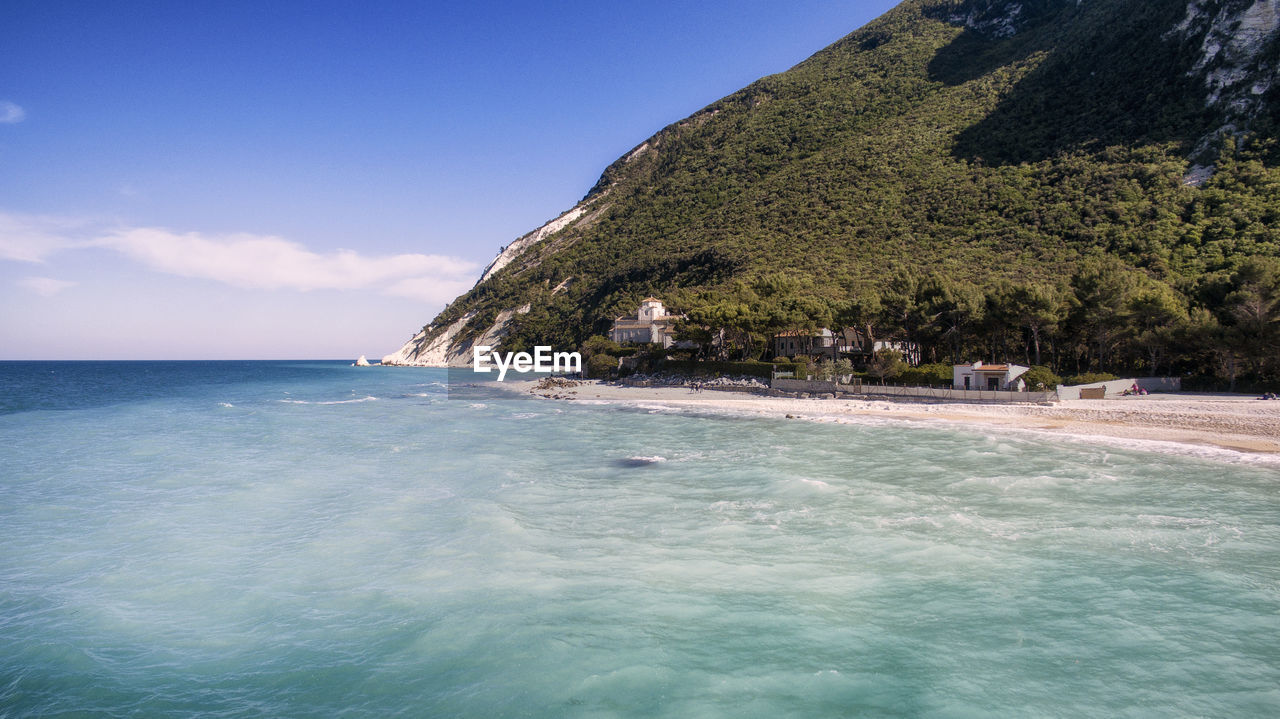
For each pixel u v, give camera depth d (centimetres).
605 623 1434
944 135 14225
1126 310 6300
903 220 11719
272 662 1277
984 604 1505
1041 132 12569
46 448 3869
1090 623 1404
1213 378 5825
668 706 1118
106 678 1212
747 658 1279
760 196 15288
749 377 7956
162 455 3597
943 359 7738
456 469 3145
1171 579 1634
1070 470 2961
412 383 12725
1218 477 2786
